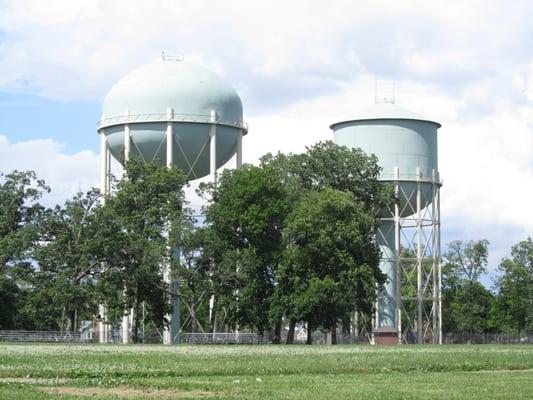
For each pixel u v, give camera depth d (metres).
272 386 36.66
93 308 101.81
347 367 47.59
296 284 101.69
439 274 118.56
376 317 119.69
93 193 105.81
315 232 102.06
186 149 110.62
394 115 118.31
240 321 106.25
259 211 104.50
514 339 140.62
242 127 113.44
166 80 110.88
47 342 95.00
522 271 147.62
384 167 118.31
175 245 103.38
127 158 109.12
